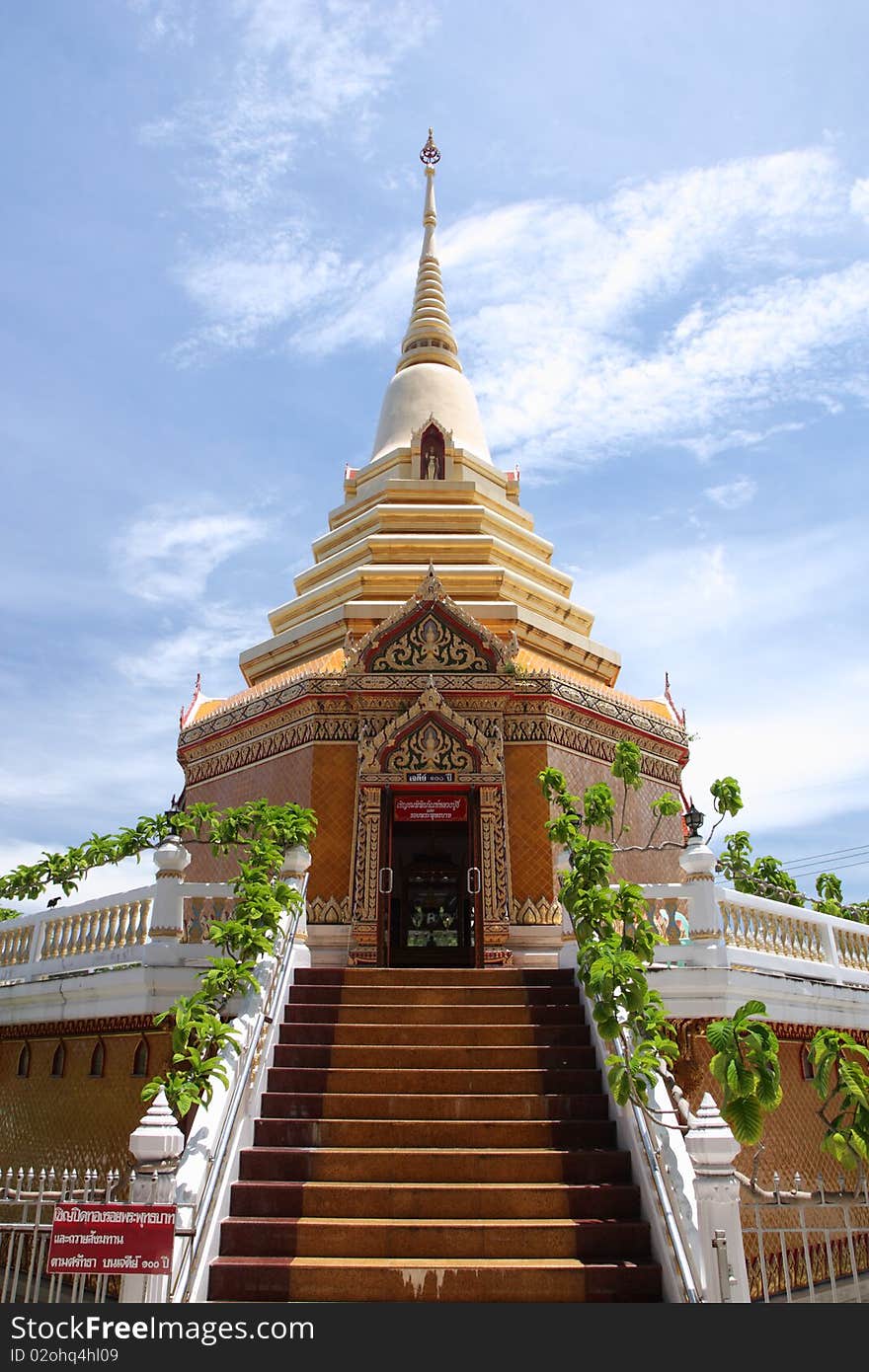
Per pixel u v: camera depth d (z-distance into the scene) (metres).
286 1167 8.52
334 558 21.22
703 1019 10.72
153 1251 6.30
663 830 18.17
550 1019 10.70
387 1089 9.57
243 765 17.69
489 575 19.14
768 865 18.05
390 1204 8.09
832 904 17.14
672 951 10.91
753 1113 7.48
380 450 24.52
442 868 18.95
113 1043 11.99
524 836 15.57
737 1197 6.75
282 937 11.22
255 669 20.70
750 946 11.70
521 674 16.47
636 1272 7.30
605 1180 8.46
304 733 16.41
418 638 16.36
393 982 11.74
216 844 12.94
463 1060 9.94
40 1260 6.74
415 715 15.59
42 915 13.30
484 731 15.88
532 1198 8.11
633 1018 8.88
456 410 24.62
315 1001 11.16
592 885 10.69
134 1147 6.97
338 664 17.03
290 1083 9.59
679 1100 7.93
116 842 13.97
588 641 19.80
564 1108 9.27
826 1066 7.71
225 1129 8.05
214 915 11.70
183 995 10.93
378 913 14.59
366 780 15.34
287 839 12.70
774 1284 10.58
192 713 20.09
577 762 16.70
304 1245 7.67
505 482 24.00
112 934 12.12
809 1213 11.34
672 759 19.03
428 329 26.30
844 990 12.50
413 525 20.94
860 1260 11.81
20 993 12.84
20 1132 13.12
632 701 18.64
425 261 27.66
